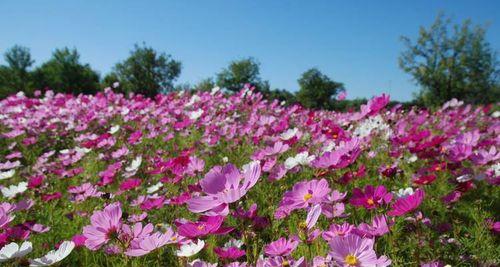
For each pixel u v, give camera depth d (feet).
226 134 5.74
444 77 54.95
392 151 4.38
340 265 1.64
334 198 2.41
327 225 2.66
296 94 60.18
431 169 3.48
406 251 2.51
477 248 2.52
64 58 62.54
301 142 5.00
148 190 3.78
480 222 2.71
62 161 5.41
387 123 5.53
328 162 2.88
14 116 8.16
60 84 61.21
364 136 4.88
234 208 1.85
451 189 3.32
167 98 9.30
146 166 4.82
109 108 8.41
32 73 61.72
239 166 4.51
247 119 7.49
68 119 7.74
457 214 3.05
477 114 8.93
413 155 4.20
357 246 1.69
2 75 59.82
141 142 6.03
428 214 2.96
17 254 2.02
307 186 2.31
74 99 10.18
